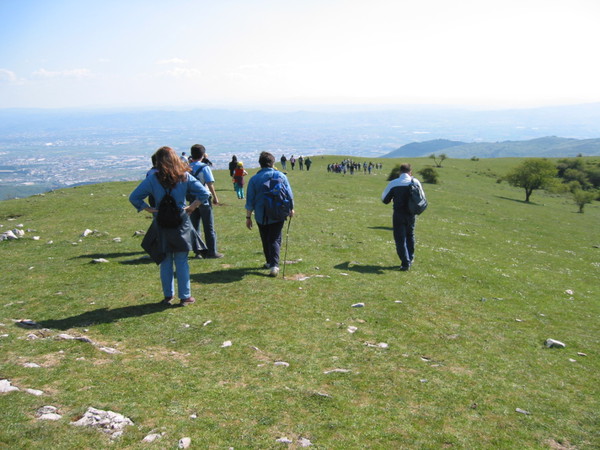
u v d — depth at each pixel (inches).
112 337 266.7
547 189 3784.5
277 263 425.4
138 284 386.3
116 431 163.8
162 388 203.9
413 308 371.2
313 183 2267.5
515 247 994.1
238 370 231.1
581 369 281.1
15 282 393.1
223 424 177.0
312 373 235.0
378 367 250.2
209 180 474.6
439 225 1207.6
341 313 339.3
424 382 235.9
